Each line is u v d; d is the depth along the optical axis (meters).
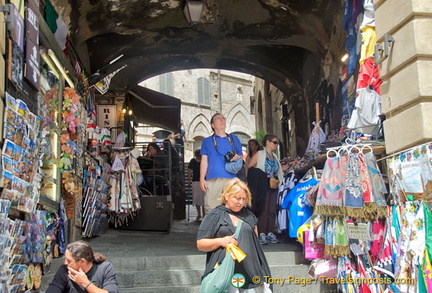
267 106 19.11
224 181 6.55
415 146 5.19
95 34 9.94
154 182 10.78
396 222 5.26
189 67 12.80
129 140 14.16
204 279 4.20
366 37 6.48
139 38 10.95
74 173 7.30
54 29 7.38
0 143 4.45
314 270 5.92
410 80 5.31
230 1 9.90
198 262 6.39
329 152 6.06
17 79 4.95
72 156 7.12
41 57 6.20
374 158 5.66
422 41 5.25
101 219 9.41
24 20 5.30
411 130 5.29
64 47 7.72
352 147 5.77
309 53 11.66
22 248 4.86
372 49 6.45
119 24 10.09
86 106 9.20
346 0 7.96
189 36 11.12
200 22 10.54
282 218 7.68
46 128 6.41
